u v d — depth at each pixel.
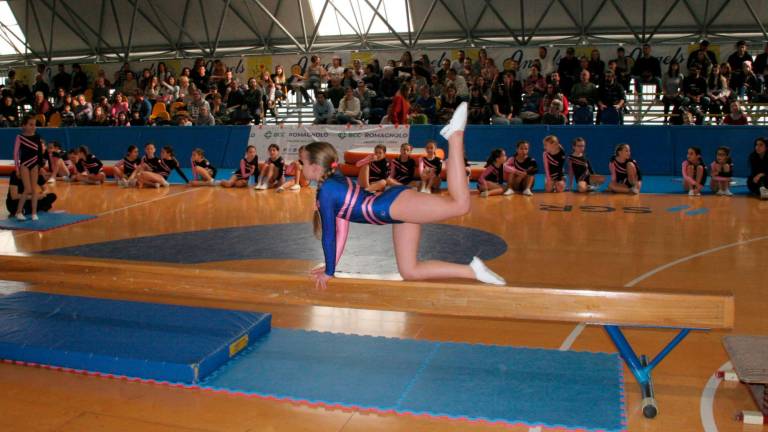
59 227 11.14
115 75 23.33
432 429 4.38
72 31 24.62
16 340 5.49
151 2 22.72
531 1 20.17
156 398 4.89
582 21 20.39
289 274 4.90
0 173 19.02
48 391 5.05
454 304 4.60
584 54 19.34
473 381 5.03
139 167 15.91
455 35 21.70
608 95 17.14
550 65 19.50
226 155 18.70
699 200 13.07
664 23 20.09
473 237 9.96
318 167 4.63
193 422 4.52
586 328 6.21
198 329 5.75
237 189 15.39
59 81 23.36
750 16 19.19
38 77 23.41
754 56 19.45
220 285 5.02
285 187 15.05
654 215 11.57
